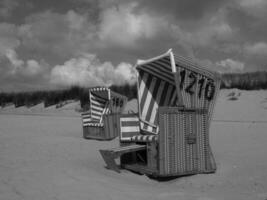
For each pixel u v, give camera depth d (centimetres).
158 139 639
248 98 2447
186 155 659
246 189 561
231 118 1970
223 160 794
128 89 3316
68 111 3431
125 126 814
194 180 637
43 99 4525
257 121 1784
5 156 818
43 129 1753
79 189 505
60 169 655
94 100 1529
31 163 719
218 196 512
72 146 1075
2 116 3109
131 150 700
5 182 527
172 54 675
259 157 812
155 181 648
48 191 484
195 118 673
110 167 712
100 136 1316
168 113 643
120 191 513
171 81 852
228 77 3025
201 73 702
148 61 777
